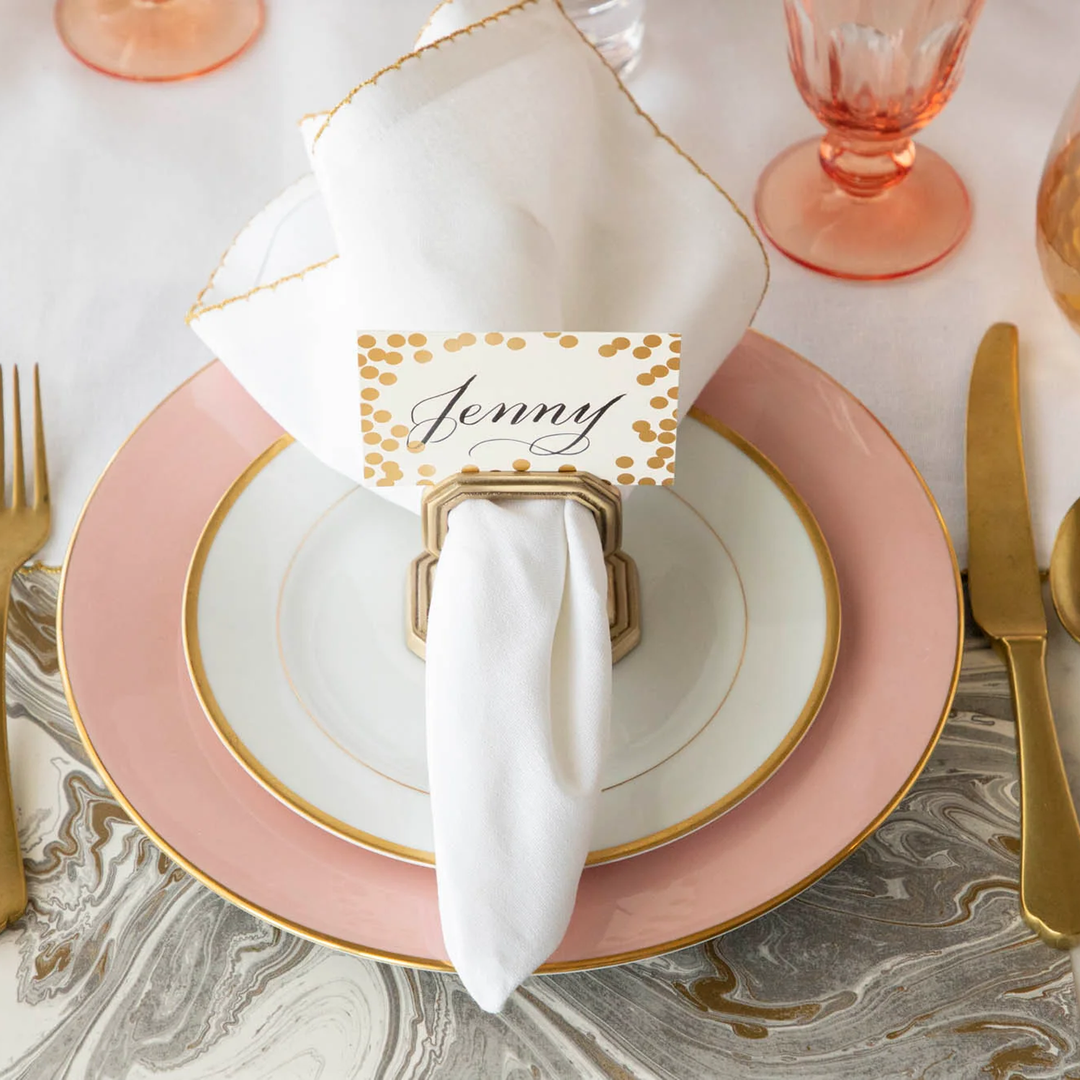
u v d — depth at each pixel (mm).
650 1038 515
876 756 538
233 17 960
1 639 619
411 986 529
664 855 515
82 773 595
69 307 790
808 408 662
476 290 549
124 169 870
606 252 622
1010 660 605
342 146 567
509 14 604
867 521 620
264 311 613
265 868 507
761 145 891
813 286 802
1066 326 771
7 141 884
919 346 767
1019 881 546
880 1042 511
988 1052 507
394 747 553
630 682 580
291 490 632
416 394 510
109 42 939
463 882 466
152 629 585
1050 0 947
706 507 627
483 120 576
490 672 502
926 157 874
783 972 531
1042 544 667
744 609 592
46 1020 520
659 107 906
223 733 538
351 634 594
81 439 725
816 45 755
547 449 536
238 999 526
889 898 552
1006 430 703
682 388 604
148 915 550
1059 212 680
